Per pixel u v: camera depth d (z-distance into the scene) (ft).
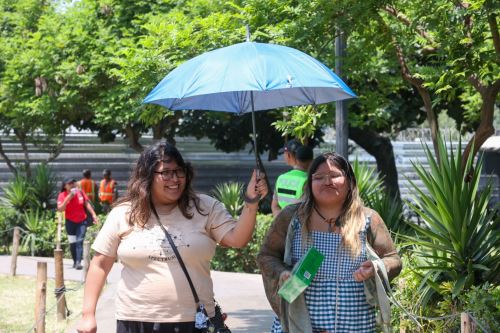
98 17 61.21
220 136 77.20
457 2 28.55
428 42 34.76
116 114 58.65
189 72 15.42
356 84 48.01
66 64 58.44
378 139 71.51
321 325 15.40
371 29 34.96
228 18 32.42
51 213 65.67
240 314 34.65
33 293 42.37
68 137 98.32
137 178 15.28
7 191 69.46
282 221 16.06
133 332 15.08
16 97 64.39
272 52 15.38
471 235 23.54
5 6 71.87
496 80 30.45
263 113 71.77
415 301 23.89
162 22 34.17
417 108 67.62
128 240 15.20
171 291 14.96
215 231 15.52
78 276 48.57
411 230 34.60
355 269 15.51
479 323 19.65
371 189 37.88
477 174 23.75
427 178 24.07
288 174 27.63
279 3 31.71
